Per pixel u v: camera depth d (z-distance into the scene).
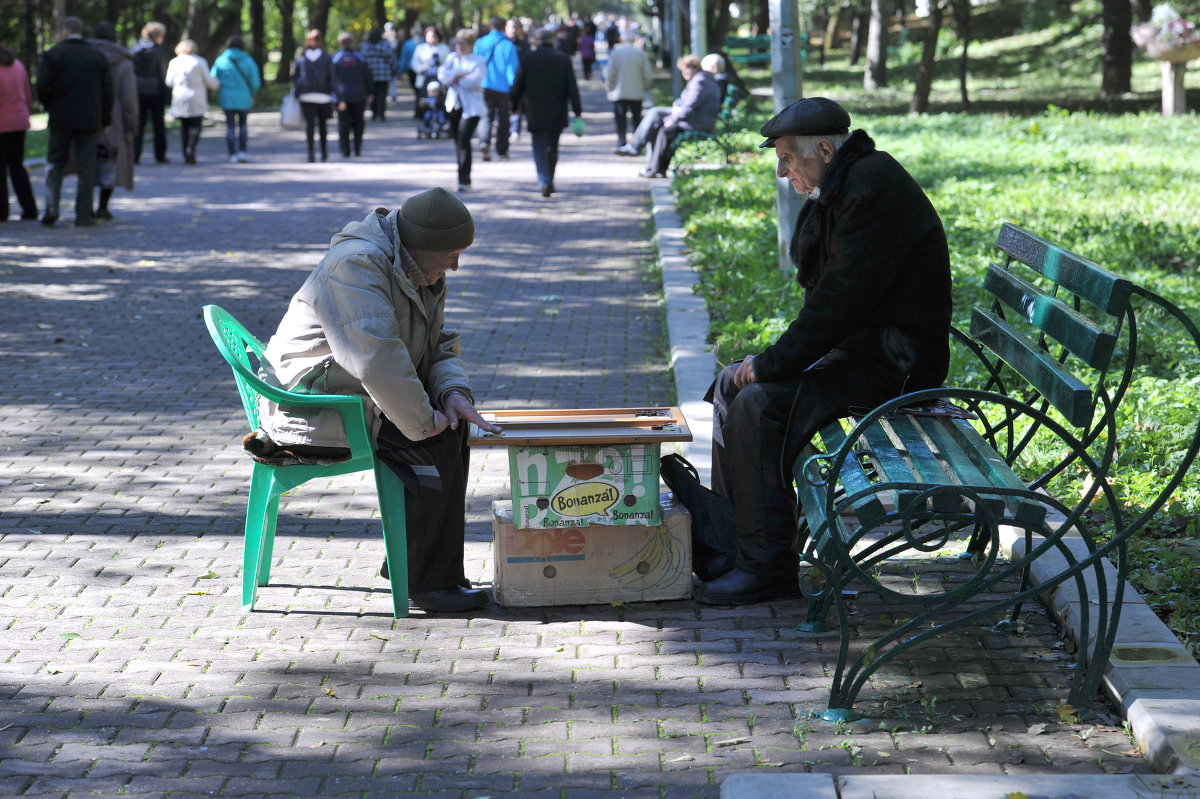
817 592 4.16
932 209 4.05
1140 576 4.19
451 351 4.30
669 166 18.42
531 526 4.12
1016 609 3.98
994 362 6.88
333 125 28.34
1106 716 3.37
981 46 48.34
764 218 12.53
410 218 3.97
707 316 8.52
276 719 3.41
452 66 16.52
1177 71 25.27
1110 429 3.29
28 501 5.26
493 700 3.53
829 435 4.02
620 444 4.10
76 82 13.10
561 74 15.86
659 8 48.06
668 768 3.14
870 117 27.17
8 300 9.62
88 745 3.26
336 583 4.41
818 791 2.83
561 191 16.84
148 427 6.42
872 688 3.58
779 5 10.12
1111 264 9.84
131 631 3.98
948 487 3.25
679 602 4.25
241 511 5.18
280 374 4.08
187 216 14.42
